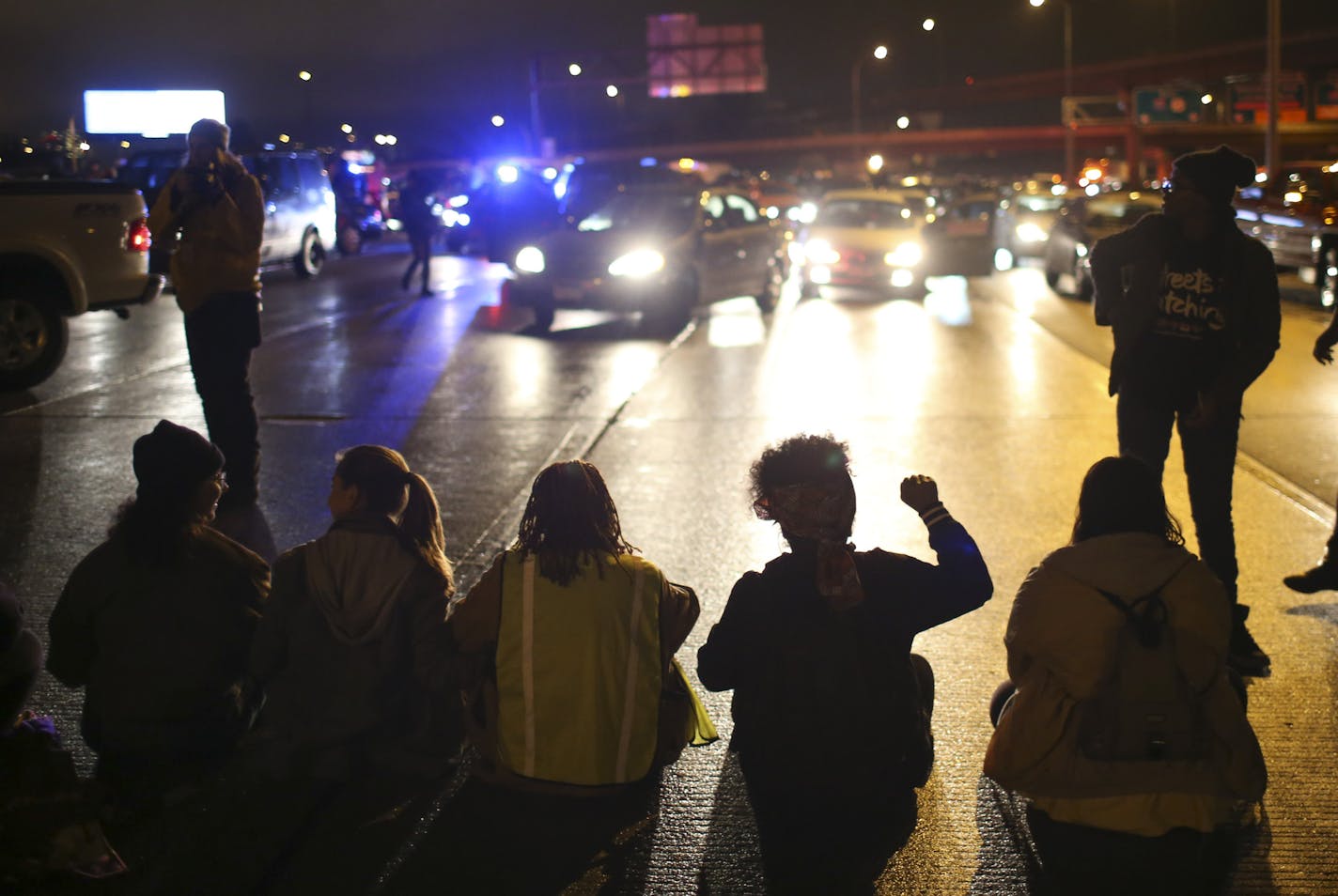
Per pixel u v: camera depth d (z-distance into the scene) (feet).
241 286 23.31
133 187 37.55
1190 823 11.64
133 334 49.75
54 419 32.55
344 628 13.14
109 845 12.01
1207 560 17.21
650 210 55.93
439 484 26.43
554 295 51.78
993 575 20.56
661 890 11.82
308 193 76.18
